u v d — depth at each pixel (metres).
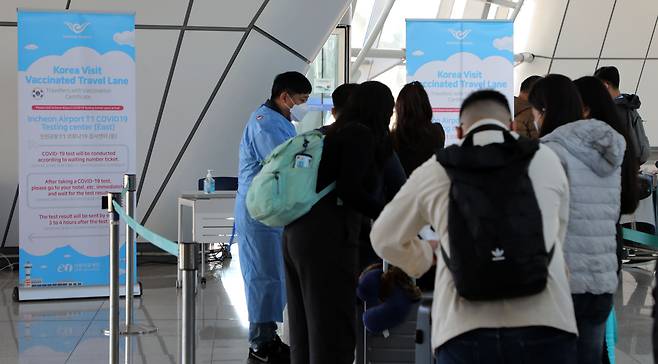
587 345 3.41
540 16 19.88
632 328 6.49
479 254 2.54
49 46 7.58
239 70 9.39
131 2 8.66
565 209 2.77
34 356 5.74
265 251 5.57
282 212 3.90
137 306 7.50
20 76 7.57
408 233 2.81
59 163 7.68
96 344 6.09
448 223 2.62
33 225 7.72
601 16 19.34
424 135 4.77
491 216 2.56
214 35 9.07
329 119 12.17
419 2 19.73
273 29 9.16
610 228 3.41
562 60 19.86
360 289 3.88
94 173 7.73
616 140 3.38
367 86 4.03
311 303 3.94
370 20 19.12
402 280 3.77
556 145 3.42
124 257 7.93
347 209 3.95
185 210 10.02
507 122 2.85
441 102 9.12
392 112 4.07
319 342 3.92
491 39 9.10
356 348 4.32
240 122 9.74
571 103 3.56
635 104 6.72
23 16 7.53
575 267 3.33
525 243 2.54
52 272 7.79
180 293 8.16
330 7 9.09
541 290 2.56
